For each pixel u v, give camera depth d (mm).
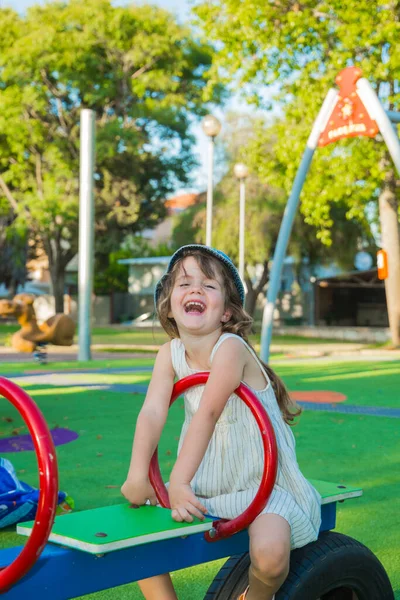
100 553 1874
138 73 37531
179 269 2467
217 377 2303
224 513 2355
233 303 2521
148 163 38250
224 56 21812
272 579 2125
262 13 20875
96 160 36031
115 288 47094
